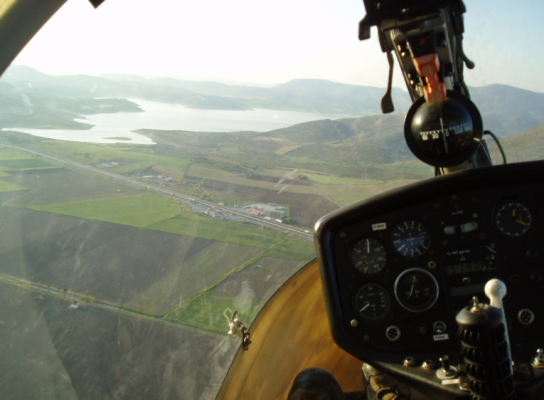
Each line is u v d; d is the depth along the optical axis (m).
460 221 2.14
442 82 1.48
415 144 1.73
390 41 1.30
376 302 2.22
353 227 2.22
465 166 2.06
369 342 2.21
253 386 2.27
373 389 2.24
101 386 1.57
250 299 2.10
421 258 2.19
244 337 2.09
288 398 2.16
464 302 2.14
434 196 2.15
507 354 1.31
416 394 2.15
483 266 2.13
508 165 2.01
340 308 2.24
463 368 1.95
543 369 1.82
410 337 2.17
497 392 1.29
